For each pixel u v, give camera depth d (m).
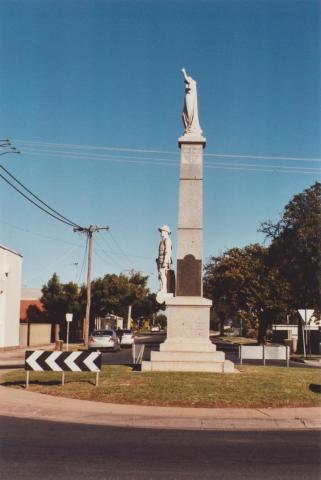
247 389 16.62
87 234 46.00
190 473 8.37
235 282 59.91
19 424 12.72
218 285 62.56
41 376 19.73
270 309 55.69
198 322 20.77
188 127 22.09
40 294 79.69
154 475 8.22
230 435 11.77
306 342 47.94
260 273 57.28
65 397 16.33
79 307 66.44
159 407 15.02
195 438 11.34
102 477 8.05
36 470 8.43
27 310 68.38
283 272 47.91
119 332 52.78
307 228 44.47
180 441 10.97
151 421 13.27
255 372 20.53
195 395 15.88
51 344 53.28
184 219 21.44
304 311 33.47
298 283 46.84
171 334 20.77
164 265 23.42
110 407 14.87
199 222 21.42
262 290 55.62
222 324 104.94
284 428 12.84
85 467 8.66
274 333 64.00
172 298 20.86
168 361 20.33
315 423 13.21
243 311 65.31
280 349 24.75
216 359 20.41
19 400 15.63
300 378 19.02
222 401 15.43
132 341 51.41
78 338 65.69
